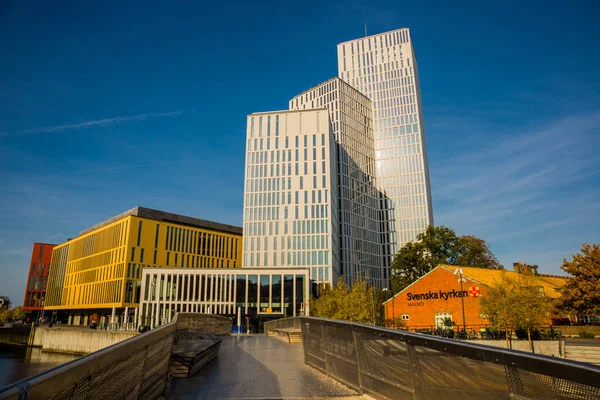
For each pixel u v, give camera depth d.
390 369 5.77
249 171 86.25
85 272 100.75
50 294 118.56
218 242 102.94
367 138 123.75
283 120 88.56
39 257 131.62
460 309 41.62
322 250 79.50
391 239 117.75
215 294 66.88
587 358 26.81
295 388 7.52
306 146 86.25
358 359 7.10
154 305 67.06
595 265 41.38
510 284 31.17
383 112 127.44
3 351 66.75
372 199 119.62
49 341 67.94
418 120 123.44
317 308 44.22
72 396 3.18
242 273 67.50
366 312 39.91
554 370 2.99
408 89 126.75
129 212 93.44
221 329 29.14
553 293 49.75
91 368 3.46
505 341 30.89
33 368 53.31
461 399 4.08
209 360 11.13
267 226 82.19
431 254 65.50
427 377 4.75
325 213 81.56
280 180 84.81
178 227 95.56
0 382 44.25
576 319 48.28
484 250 67.50
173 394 7.02
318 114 87.88
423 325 44.19
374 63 132.12
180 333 13.50
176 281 67.88
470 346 3.93
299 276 66.56
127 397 4.73
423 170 119.25
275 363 11.08
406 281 64.44
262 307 65.75
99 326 64.94
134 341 4.85
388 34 133.00
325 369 9.12
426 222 115.44
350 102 120.69
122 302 82.38
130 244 86.00
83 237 106.38
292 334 19.39
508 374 3.46
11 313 114.75
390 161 123.38
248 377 8.72
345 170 111.31
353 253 105.69
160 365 6.82
